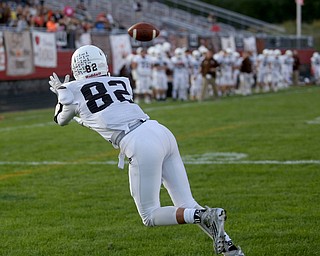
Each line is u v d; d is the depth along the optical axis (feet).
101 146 98.22
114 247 49.08
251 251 47.06
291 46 291.58
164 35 223.92
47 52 172.04
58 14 211.82
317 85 257.34
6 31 158.10
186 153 90.07
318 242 49.01
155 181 41.39
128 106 42.68
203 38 236.02
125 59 191.72
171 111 149.79
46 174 77.66
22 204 63.26
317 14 400.67
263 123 122.42
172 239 51.01
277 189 66.90
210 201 62.39
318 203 60.75
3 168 81.87
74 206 62.13
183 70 186.29
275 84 222.28
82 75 43.65
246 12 391.45
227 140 101.14
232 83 205.57
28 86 168.25
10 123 131.44
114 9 269.64
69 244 50.14
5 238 52.19
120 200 64.23
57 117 44.39
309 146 93.35
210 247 48.55
